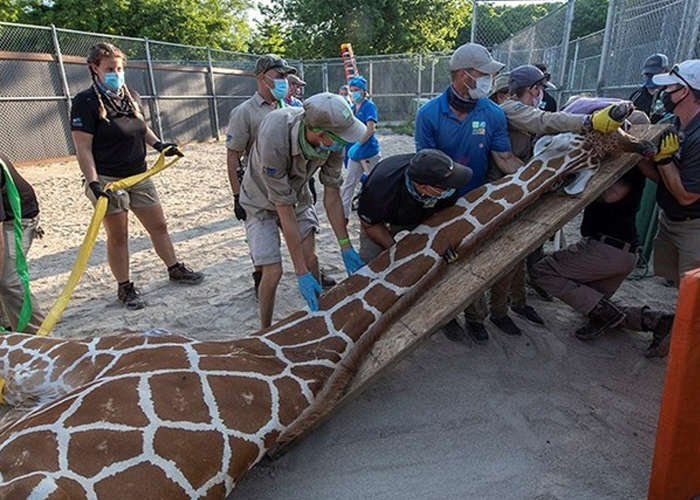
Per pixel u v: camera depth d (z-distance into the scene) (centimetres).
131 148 445
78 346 287
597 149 326
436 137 352
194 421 227
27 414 243
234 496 260
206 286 520
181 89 1723
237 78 1961
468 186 366
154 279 541
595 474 269
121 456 206
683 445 221
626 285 498
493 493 259
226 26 2659
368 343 299
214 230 720
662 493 229
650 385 342
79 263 356
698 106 333
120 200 438
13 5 2180
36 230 392
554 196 343
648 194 511
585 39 1195
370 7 2689
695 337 203
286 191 308
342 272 546
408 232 374
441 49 2920
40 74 1298
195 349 274
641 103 590
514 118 362
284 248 626
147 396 230
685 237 357
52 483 187
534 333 408
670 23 602
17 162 1262
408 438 299
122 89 434
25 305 348
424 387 344
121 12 2314
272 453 264
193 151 1578
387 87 2264
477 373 359
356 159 698
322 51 2842
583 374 355
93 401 226
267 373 269
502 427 305
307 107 278
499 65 324
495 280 309
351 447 293
